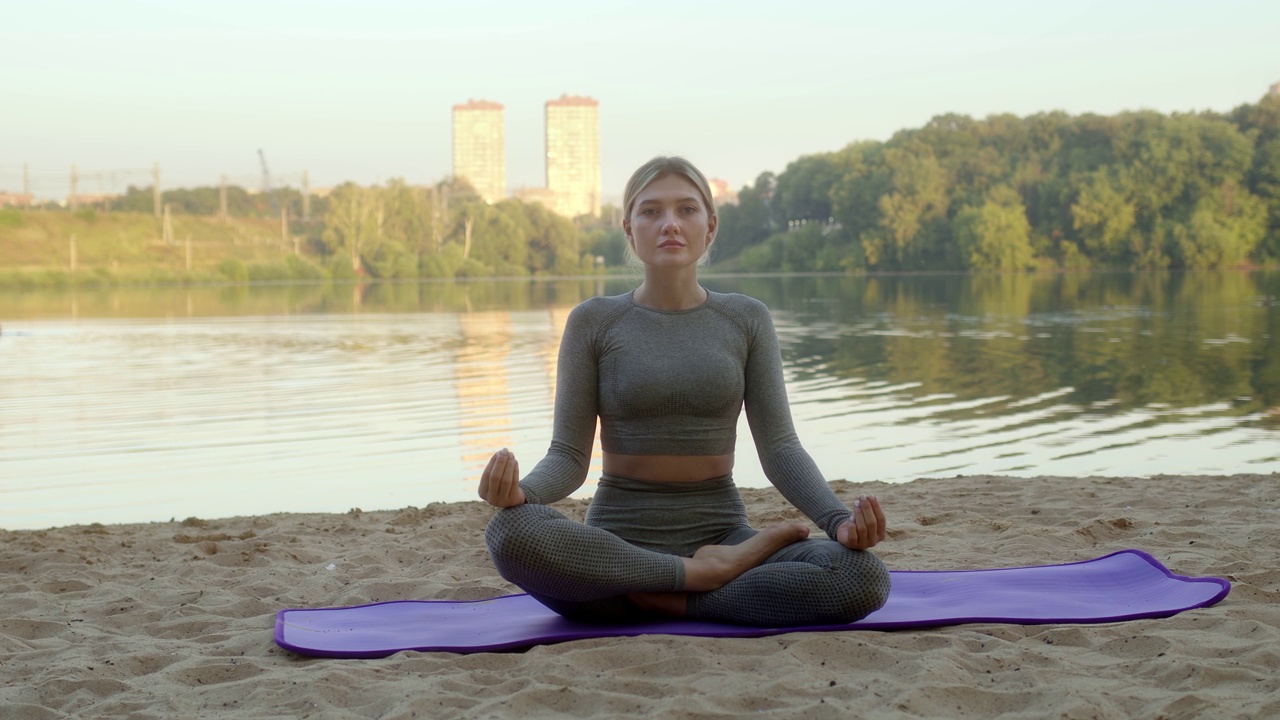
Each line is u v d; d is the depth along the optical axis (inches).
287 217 3585.1
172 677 112.0
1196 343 714.8
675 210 130.3
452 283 2491.4
